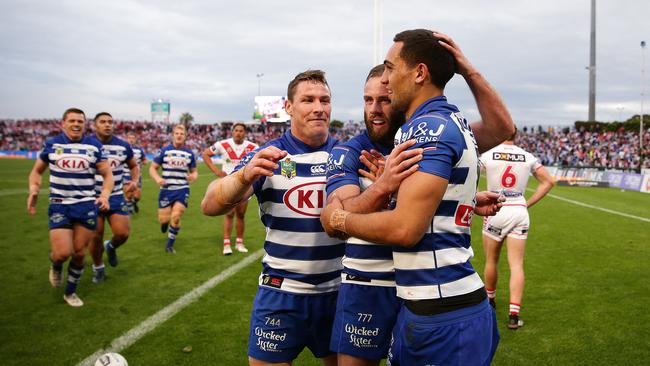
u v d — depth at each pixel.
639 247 8.38
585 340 4.24
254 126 59.34
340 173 2.29
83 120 5.32
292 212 2.71
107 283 5.98
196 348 4.01
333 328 2.65
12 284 5.86
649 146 35.19
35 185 5.36
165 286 5.86
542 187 4.92
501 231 4.85
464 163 1.89
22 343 4.08
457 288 1.90
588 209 13.95
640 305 5.20
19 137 48.88
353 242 2.58
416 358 1.93
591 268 6.88
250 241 8.91
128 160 6.91
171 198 8.19
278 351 2.72
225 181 2.38
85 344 4.07
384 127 2.45
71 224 5.24
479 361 1.89
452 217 1.91
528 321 4.73
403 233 1.73
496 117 2.34
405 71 1.97
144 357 3.83
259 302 2.77
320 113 2.68
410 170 1.75
